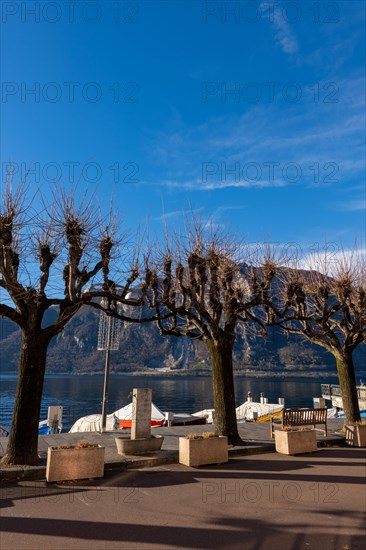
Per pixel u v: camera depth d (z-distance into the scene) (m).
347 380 18.72
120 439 12.66
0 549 5.88
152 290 15.39
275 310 17.39
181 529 6.77
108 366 18.11
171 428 19.55
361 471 11.16
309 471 11.16
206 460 11.87
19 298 11.37
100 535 6.45
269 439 15.98
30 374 11.21
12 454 10.68
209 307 16.56
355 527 6.91
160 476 10.52
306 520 7.24
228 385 15.24
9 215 11.63
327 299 18.81
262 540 6.32
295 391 141.00
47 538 6.32
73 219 12.40
